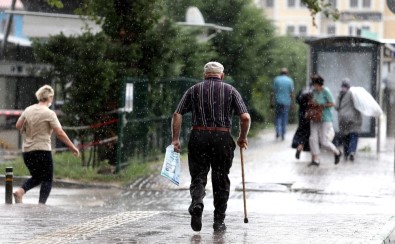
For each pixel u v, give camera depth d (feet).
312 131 174.09
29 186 118.93
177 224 91.30
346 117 184.34
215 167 86.53
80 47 161.38
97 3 164.04
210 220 96.37
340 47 208.95
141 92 170.09
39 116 117.50
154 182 153.48
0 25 219.41
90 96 160.76
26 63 187.62
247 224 92.07
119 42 166.30
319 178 156.46
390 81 237.66
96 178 154.81
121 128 159.74
